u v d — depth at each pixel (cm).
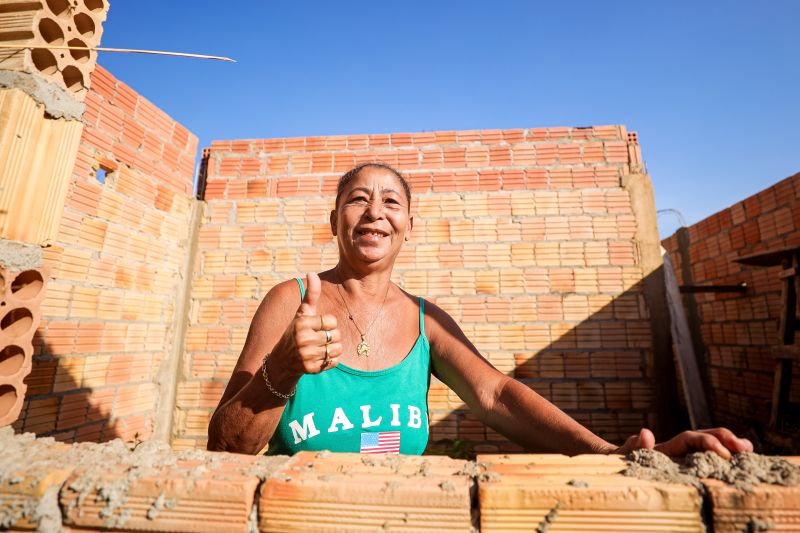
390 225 147
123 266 415
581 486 76
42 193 151
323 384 127
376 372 133
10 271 139
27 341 145
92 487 81
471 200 489
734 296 557
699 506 74
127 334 418
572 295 462
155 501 79
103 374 392
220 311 489
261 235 504
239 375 129
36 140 150
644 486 76
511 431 133
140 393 432
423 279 477
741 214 549
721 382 580
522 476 82
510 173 491
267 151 525
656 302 452
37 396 337
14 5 152
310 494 78
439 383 462
